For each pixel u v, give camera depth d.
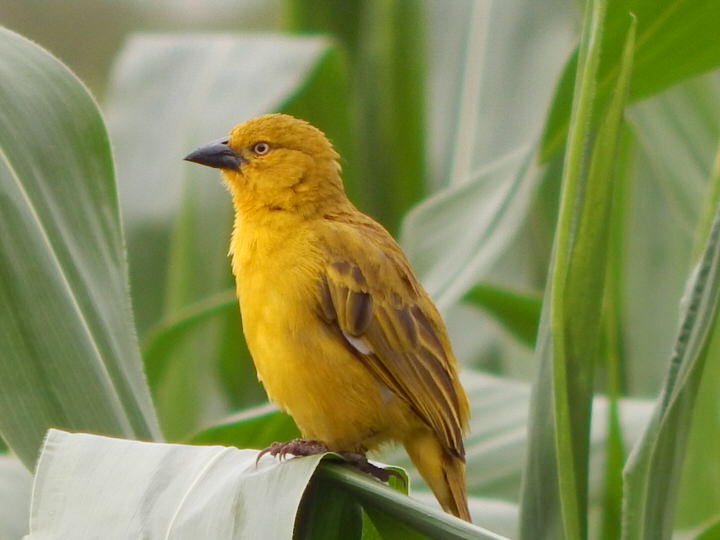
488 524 9.59
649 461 6.35
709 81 11.31
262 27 18.08
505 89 11.52
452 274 9.15
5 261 6.91
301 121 10.14
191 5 18.36
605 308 10.38
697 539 7.61
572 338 6.39
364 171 12.04
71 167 7.28
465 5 12.72
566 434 6.29
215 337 12.00
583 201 6.34
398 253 9.48
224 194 11.47
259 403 12.10
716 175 7.57
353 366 8.85
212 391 12.23
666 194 12.09
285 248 9.12
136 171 11.45
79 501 5.90
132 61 11.78
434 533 5.66
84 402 6.86
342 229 9.34
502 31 11.61
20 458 6.68
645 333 11.78
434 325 9.21
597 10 6.20
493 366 13.32
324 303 8.89
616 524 8.55
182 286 11.29
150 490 5.91
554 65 11.48
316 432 8.99
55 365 6.86
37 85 7.35
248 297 9.11
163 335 9.99
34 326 6.87
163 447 6.12
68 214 7.20
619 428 8.51
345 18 12.07
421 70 11.98
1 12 18.19
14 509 10.15
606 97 7.52
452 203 10.14
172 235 11.42
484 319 13.40
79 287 7.07
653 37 7.58
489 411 10.47
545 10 11.62
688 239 12.00
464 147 11.06
